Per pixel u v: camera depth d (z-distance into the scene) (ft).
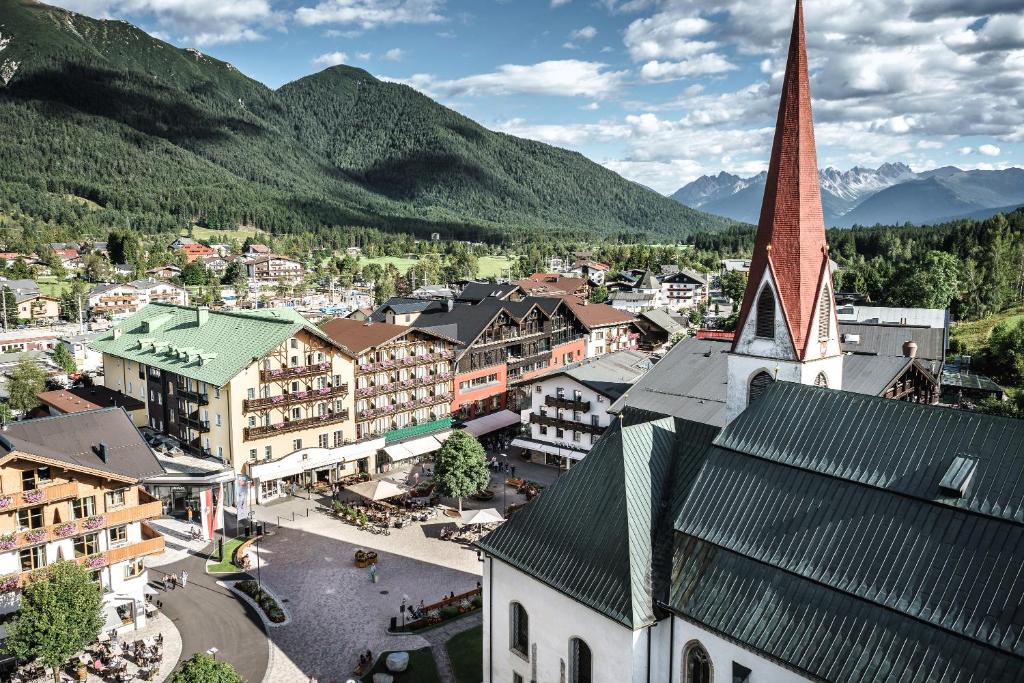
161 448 265.34
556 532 124.16
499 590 131.85
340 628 173.47
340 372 278.87
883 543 96.58
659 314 550.77
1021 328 377.09
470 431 318.45
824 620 95.30
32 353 484.33
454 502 259.39
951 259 526.98
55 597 139.74
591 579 114.32
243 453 250.98
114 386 314.35
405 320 375.66
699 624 105.29
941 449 99.19
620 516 116.67
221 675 121.60
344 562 210.59
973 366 386.93
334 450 273.54
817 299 131.13
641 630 107.04
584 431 285.02
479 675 153.48
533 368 397.39
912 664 86.38
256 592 188.55
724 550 109.60
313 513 249.14
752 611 101.60
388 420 300.20
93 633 144.56
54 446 174.70
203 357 261.44
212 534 229.66
